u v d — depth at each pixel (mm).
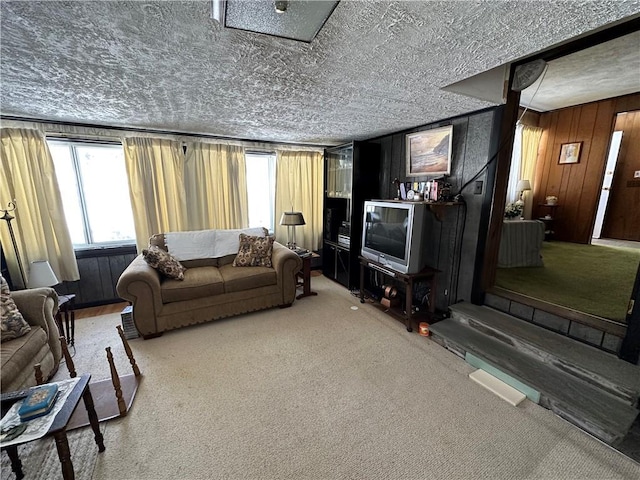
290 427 1669
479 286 2695
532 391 1847
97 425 1485
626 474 1385
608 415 1581
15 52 1446
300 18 1076
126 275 2539
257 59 1538
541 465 1434
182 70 1688
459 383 2045
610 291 2801
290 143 4344
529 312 2402
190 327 2889
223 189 3938
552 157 5305
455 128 2770
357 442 1569
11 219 2678
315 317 3137
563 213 5273
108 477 1375
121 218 3562
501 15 1130
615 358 1891
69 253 3123
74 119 2877
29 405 1166
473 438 1591
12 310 1928
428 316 2914
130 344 2570
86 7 1072
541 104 4816
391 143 3602
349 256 3922
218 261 3490
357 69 1665
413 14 1124
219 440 1582
